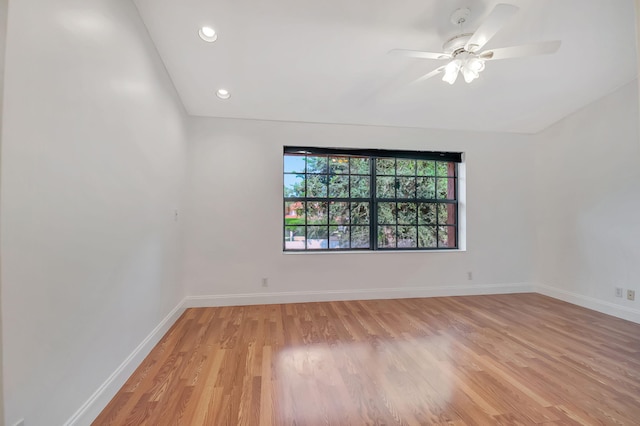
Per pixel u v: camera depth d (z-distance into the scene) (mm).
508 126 3893
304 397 1738
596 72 2824
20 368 1079
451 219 4074
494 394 1775
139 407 1638
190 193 3395
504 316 3148
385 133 3812
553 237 3859
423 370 2049
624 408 1649
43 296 1194
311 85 2902
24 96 1098
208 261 3428
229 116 3451
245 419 1546
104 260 1654
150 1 1967
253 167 3521
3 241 1011
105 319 1663
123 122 1862
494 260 4027
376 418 1562
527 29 2248
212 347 2391
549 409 1639
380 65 2621
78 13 1404
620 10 2117
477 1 1971
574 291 3592
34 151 1147
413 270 3863
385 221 3977
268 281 3549
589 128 3410
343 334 2656
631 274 3027
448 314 3207
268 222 3545
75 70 1388
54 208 1257
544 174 3977
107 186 1680
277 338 2566
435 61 2580
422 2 1979
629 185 3045
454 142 3963
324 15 2070
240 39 2289
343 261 3703
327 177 3861
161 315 2588
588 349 2375
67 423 1337
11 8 1038
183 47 2371
